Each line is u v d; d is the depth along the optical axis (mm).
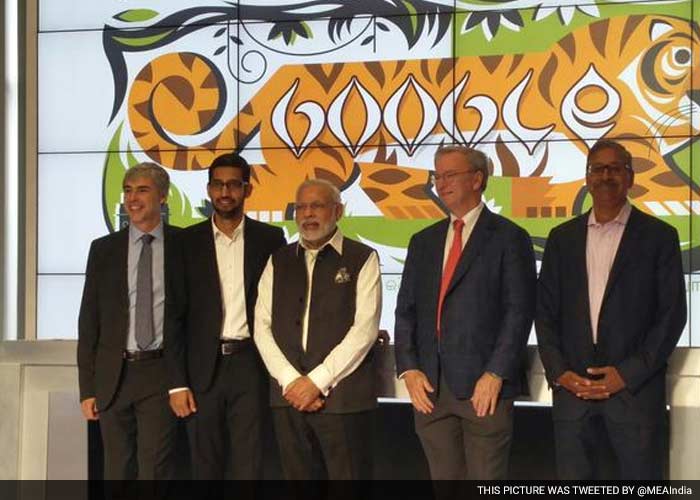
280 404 3617
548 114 6441
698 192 6234
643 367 3416
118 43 6949
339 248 3684
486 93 6516
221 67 6836
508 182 6484
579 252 3553
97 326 3859
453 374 3529
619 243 3520
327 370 3543
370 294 3635
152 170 3865
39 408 4121
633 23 6336
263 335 3652
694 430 3619
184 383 3723
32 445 4125
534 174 6453
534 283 3584
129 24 6945
